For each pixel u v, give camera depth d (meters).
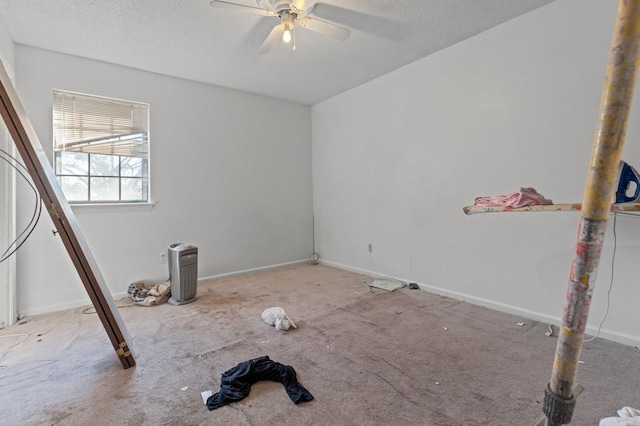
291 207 4.70
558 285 2.46
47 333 2.44
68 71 3.00
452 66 3.06
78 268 1.82
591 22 2.21
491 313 2.77
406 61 3.38
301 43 2.91
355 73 3.66
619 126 0.67
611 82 0.67
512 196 2.18
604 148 0.69
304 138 4.84
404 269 3.68
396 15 2.52
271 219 4.48
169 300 3.13
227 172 4.05
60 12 2.34
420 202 3.45
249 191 4.25
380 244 3.95
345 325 2.54
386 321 2.62
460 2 2.36
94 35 2.67
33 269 2.81
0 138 2.54
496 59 2.73
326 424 1.44
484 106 2.84
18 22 2.46
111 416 1.50
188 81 3.71
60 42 2.77
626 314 2.15
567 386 0.78
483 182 2.88
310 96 4.45
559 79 2.38
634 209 1.71
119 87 3.27
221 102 3.98
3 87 1.65
